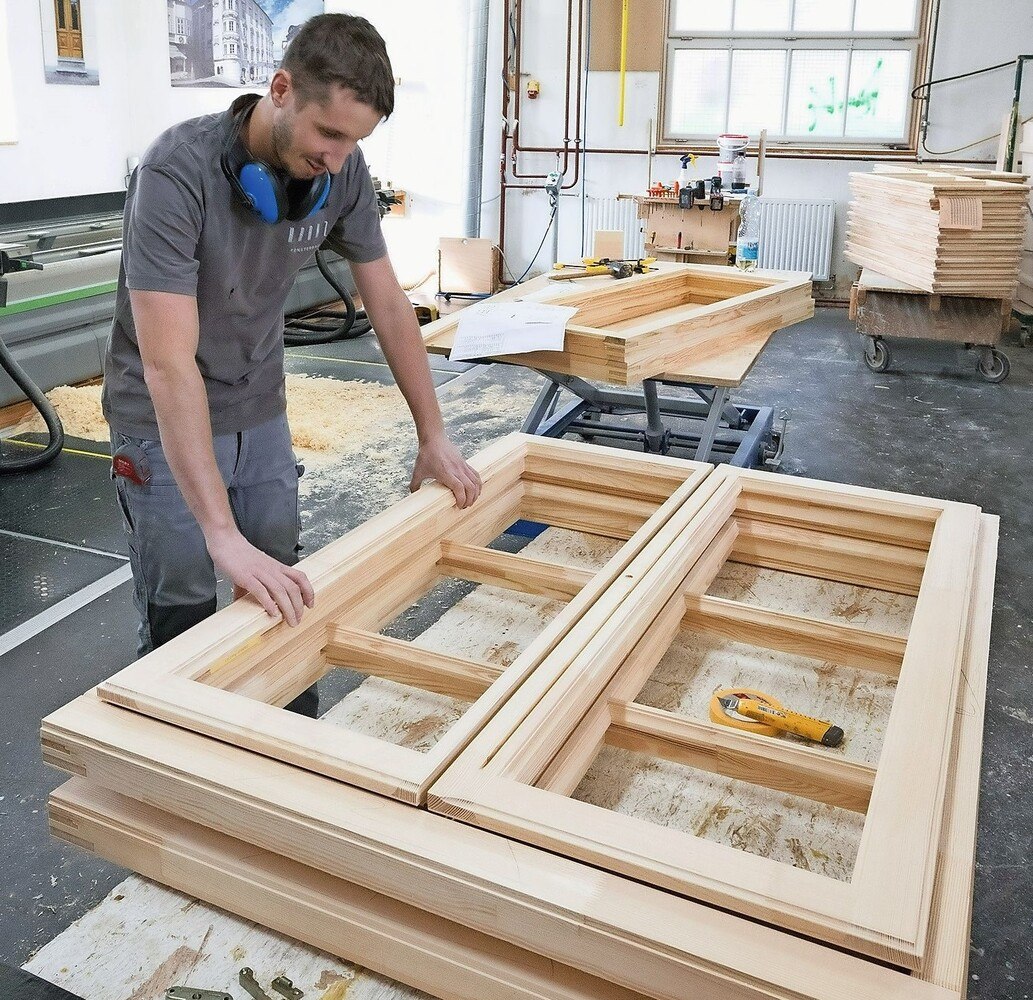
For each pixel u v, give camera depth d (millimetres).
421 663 1283
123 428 1663
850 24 7098
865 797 1077
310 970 915
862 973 747
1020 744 2416
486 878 829
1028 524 3645
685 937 773
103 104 7391
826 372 5629
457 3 7172
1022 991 1745
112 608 2945
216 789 941
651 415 3898
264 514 1873
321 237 1606
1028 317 6211
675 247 4996
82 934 945
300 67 1241
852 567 1686
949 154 7152
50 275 4539
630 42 7352
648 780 1170
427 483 1711
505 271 8078
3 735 2373
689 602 1459
